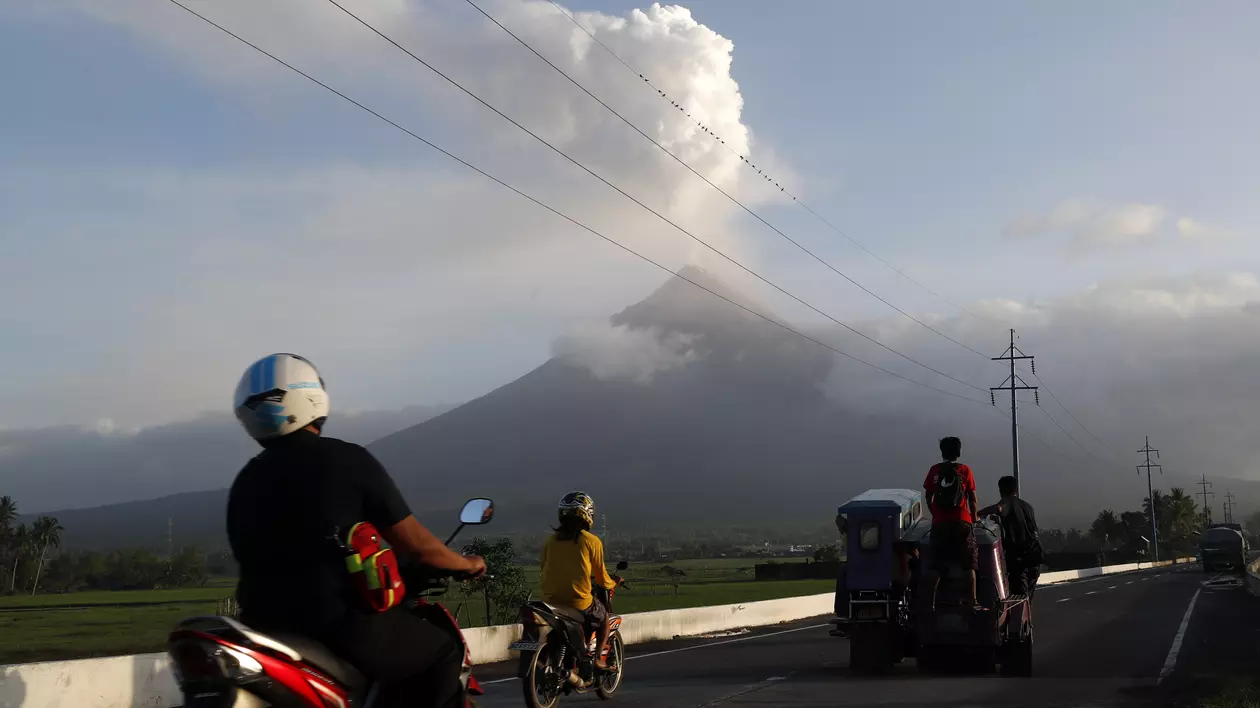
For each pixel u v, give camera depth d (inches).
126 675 470.9
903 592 562.6
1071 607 1153.4
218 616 137.8
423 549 157.2
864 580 566.3
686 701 452.4
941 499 529.3
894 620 566.3
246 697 134.9
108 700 460.4
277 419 151.1
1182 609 1095.6
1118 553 4724.4
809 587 2992.1
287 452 152.0
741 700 454.0
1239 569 2797.7
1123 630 827.4
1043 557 572.4
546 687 392.8
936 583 532.7
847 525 574.2
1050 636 776.3
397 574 148.5
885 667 560.1
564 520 414.9
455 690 159.5
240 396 152.9
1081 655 639.1
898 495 600.7
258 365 154.5
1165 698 448.8
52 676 434.9
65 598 4325.8
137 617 2657.5
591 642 415.2
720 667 612.4
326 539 146.7
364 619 146.4
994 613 522.3
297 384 153.4
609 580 418.0
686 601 2140.7
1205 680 488.7
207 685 134.2
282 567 146.7
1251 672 526.9
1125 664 587.8
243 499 150.3
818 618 1185.4
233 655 133.0
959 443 546.0
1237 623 884.0
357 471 151.3
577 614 405.4
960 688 487.2
